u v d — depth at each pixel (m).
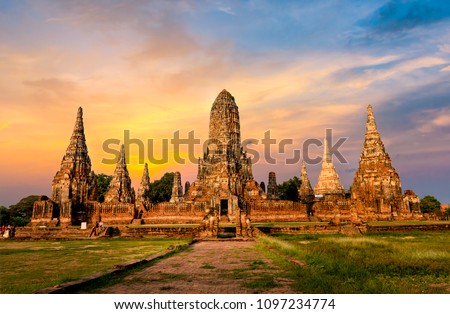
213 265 18.14
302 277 14.08
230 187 73.69
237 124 87.31
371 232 45.69
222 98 86.25
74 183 72.31
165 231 44.12
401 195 76.88
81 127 78.25
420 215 74.25
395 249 23.72
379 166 78.50
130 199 91.00
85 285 12.95
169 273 15.63
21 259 21.81
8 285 13.20
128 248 29.52
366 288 11.90
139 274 15.38
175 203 70.12
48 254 24.91
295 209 72.06
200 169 86.44
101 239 41.78
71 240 41.75
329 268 15.34
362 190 79.12
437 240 33.69
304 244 29.23
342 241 30.95
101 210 70.06
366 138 82.25
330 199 83.69
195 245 32.28
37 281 14.05
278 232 45.56
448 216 90.69
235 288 12.45
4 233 45.41
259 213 71.25
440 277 14.43
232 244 33.19
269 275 14.92
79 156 75.62
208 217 43.66
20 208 97.88
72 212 69.31
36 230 48.16
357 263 17.22
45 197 70.38
